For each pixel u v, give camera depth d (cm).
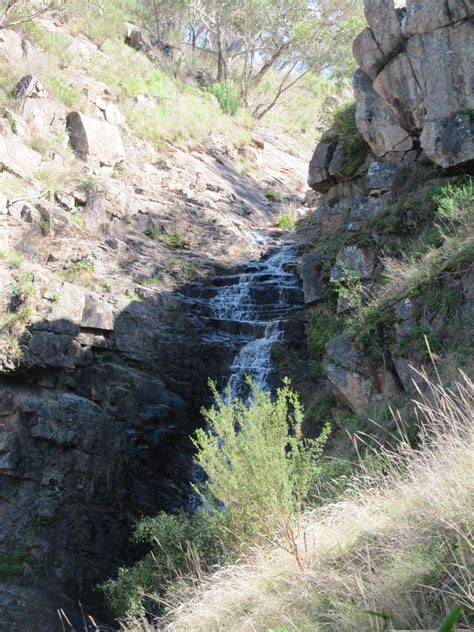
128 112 2080
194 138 2252
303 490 581
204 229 1712
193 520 736
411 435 719
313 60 2872
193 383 1326
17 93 1705
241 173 2231
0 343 1092
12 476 1084
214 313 1441
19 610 984
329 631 398
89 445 1152
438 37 1039
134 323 1296
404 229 1010
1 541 1057
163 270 1479
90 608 1065
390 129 1142
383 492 530
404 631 356
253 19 2877
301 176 2488
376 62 1123
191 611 544
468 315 788
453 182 1018
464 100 1010
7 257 1248
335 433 931
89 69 2184
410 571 398
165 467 1242
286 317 1386
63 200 1510
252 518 561
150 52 2739
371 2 1118
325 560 471
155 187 1845
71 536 1105
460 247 834
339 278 1059
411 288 845
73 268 1348
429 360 786
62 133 1712
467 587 362
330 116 1720
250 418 579
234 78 3083
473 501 421
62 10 2311
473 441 472
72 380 1187
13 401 1109
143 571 739
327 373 898
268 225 1950
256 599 482
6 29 1925
